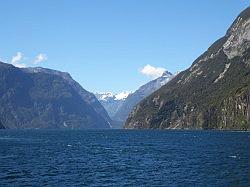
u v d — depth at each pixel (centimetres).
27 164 9850
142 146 17225
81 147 16612
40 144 18625
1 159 11031
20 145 17688
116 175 8006
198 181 7119
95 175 8000
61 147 16500
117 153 13450
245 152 12812
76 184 6925
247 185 6650
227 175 7744
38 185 6794
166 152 13662
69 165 9738
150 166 9525
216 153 12638
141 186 6725
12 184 6869
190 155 12250
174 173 8212
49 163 10131
